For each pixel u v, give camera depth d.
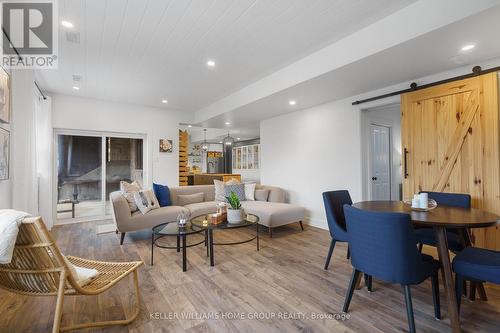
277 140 5.50
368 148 4.04
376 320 1.78
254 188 5.10
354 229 1.74
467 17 1.89
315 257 3.00
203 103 5.53
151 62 3.37
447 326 1.71
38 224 1.33
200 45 2.92
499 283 1.46
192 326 1.73
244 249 3.30
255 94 4.18
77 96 4.91
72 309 1.94
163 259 2.96
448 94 2.82
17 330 1.70
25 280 1.48
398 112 4.77
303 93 3.79
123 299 2.08
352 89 3.62
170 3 2.18
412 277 1.54
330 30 2.62
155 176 5.79
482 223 1.58
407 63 2.72
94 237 3.86
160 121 5.88
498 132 2.49
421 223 1.65
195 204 4.56
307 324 1.74
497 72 2.52
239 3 2.18
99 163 5.26
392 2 2.17
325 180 4.45
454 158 2.77
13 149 2.78
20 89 2.93
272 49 3.03
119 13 2.31
